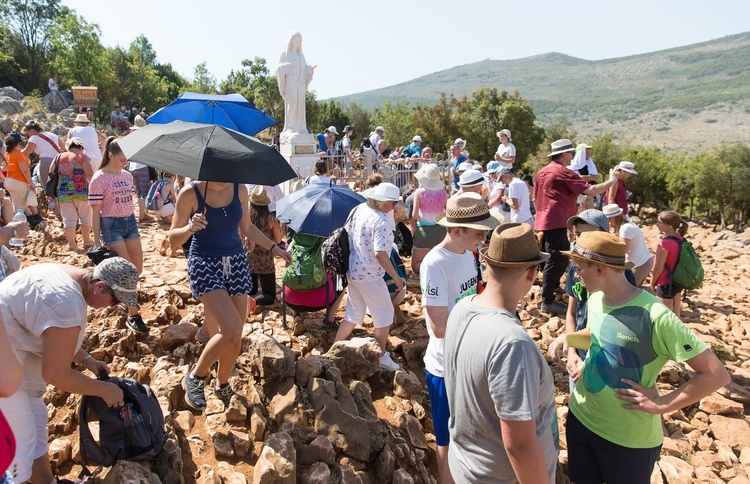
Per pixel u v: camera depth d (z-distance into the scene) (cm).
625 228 664
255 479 329
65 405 410
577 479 347
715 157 3256
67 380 284
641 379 311
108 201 581
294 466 337
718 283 1173
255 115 737
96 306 309
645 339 306
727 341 784
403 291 635
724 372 286
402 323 661
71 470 345
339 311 675
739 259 1423
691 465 479
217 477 334
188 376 408
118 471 296
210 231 392
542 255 259
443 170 1557
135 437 315
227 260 396
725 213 3438
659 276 720
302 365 435
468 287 369
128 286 309
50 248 824
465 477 257
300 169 1530
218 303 382
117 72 5831
